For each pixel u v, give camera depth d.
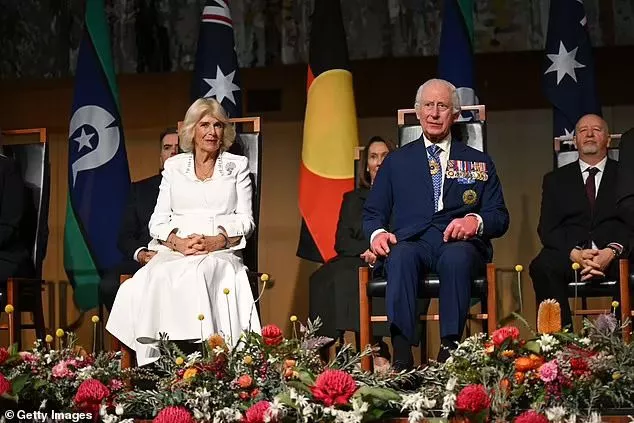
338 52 15.80
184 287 10.71
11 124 18.39
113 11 17.77
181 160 11.84
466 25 15.62
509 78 17.69
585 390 7.82
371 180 13.74
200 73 15.66
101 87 15.97
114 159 15.83
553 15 15.41
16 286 11.69
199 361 8.35
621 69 17.38
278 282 17.75
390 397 7.73
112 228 15.60
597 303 15.87
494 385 7.74
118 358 9.95
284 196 17.97
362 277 10.36
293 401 7.70
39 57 17.77
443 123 10.94
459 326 9.84
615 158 13.16
